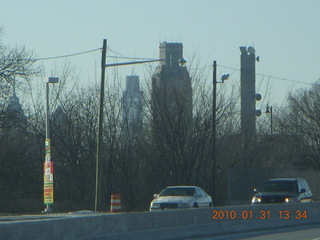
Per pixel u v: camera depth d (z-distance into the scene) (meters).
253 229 59.34
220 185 123.94
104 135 125.06
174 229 49.81
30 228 35.69
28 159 130.25
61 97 134.50
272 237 51.94
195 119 120.88
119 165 122.94
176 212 50.53
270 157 147.25
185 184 118.88
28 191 128.62
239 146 131.38
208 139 120.38
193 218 52.38
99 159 88.06
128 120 127.69
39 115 133.75
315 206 70.50
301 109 157.50
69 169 129.50
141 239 45.88
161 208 76.06
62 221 38.78
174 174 119.38
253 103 139.12
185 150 119.75
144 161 123.06
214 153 104.00
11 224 34.19
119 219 44.44
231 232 56.09
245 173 117.69
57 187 128.62
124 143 124.31
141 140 124.06
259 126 159.62
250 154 134.62
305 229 61.47
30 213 97.31
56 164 130.62
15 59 110.31
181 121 120.25
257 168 118.62
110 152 122.88
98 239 41.84
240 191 116.56
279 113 165.50
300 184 85.50
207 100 121.31
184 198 77.25
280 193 82.44
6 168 125.06
